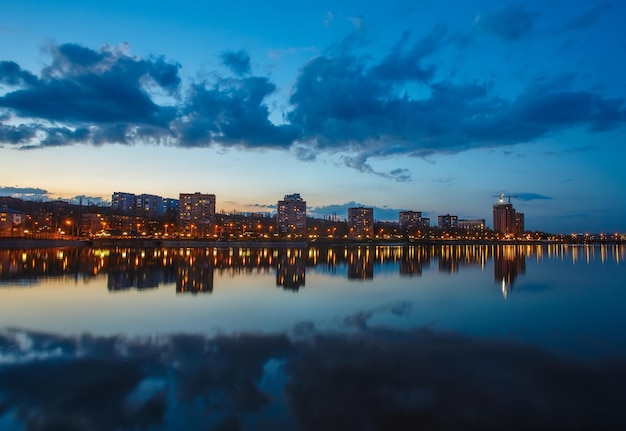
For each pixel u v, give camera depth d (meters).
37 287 37.59
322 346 18.95
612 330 22.81
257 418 11.99
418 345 19.33
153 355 17.38
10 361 16.45
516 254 129.62
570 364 16.88
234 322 23.88
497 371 15.98
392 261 85.44
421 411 12.54
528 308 29.64
